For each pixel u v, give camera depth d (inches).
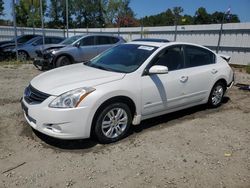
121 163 150.6
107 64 202.4
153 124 209.5
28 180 133.0
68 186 129.7
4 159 150.3
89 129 162.1
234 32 613.9
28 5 1550.2
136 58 196.2
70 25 2202.3
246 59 595.5
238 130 204.4
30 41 613.9
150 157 158.1
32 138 175.5
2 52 603.2
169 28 772.0
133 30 885.2
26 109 168.2
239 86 355.9
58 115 153.9
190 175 142.1
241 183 137.3
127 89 173.9
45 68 453.1
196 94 225.8
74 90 158.9
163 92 196.2
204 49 238.4
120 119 176.9
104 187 130.0
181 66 213.9
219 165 152.9
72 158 153.9
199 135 191.9
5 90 293.9
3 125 193.9
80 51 460.8
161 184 133.6
